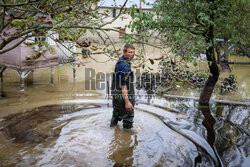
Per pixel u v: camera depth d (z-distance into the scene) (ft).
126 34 7.01
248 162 8.41
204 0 13.69
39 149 9.66
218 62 32.30
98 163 8.63
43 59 20.88
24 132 11.39
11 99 17.19
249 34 19.27
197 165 8.36
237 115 14.08
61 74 27.63
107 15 8.91
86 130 11.89
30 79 24.76
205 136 10.96
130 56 10.89
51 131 11.65
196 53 11.55
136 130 11.90
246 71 31.89
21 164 8.40
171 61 6.39
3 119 13.06
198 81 22.93
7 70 29.58
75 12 7.55
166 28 12.05
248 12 16.44
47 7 7.08
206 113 14.56
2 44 6.79
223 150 9.48
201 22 12.77
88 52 6.68
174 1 13.69
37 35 6.32
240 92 20.67
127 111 11.72
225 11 13.01
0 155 9.00
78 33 8.14
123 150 9.70
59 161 8.71
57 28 6.02
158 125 12.55
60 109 15.28
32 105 15.92
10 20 5.43
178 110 15.20
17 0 8.05
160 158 8.98
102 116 14.11
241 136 10.87
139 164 8.56
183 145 10.07
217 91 21.02
